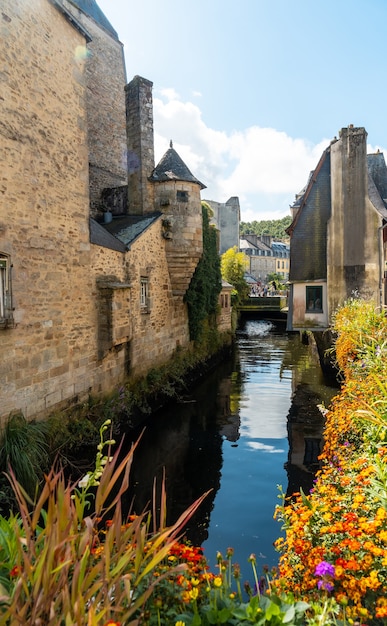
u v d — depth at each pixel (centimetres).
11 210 653
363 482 347
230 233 5522
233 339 2491
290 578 294
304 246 1595
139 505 680
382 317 979
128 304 1009
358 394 650
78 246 855
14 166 660
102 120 1697
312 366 1792
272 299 4012
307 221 1609
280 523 627
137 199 1334
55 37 780
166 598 247
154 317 1260
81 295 866
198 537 593
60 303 789
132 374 1112
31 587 204
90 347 902
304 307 1581
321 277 1552
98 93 1677
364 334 907
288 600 242
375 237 1455
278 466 822
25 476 587
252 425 1055
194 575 270
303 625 241
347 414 601
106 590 196
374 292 1454
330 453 595
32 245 705
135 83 1309
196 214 1341
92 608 182
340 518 318
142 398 1103
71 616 185
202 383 1507
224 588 263
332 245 1505
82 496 263
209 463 838
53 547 193
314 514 321
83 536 208
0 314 641
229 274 3628
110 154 1738
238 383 1501
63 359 798
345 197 1488
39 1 727
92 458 791
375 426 483
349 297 1477
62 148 802
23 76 683
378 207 1520
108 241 998
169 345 1393
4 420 627
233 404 1237
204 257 1647
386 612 220
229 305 2220
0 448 605
